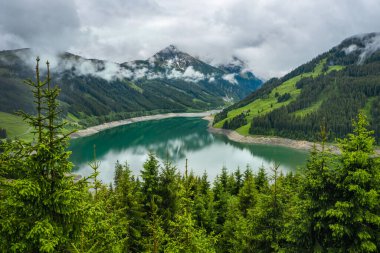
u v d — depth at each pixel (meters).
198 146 188.75
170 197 27.38
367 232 13.97
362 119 15.42
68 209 11.03
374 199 14.02
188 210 27.84
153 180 27.53
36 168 10.78
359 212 14.02
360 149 15.10
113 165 134.00
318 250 15.07
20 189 10.37
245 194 36.16
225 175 63.03
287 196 20.22
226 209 42.97
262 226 19.30
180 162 141.00
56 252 10.84
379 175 14.37
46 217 10.77
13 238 10.37
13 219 10.41
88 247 12.79
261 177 56.16
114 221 18.19
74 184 11.86
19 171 11.20
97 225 12.52
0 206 10.70
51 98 11.42
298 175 16.67
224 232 32.12
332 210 14.20
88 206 11.74
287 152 171.62
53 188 11.26
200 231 17.41
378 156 15.05
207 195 42.91
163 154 160.75
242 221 23.03
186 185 29.08
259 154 164.62
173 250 15.61
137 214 25.12
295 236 16.06
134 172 120.75
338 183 14.75
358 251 13.88
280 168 131.25
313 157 16.31
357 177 14.09
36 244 10.49
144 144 195.88
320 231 15.54
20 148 11.32
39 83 11.15
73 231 11.56
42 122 11.66
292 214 16.91
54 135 11.88
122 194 25.70
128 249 23.70
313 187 15.43
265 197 19.88
